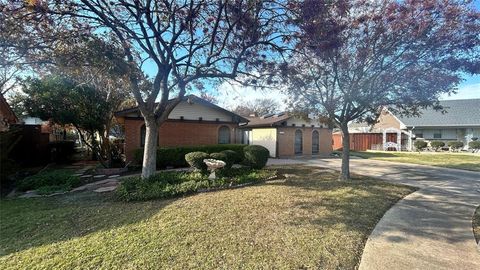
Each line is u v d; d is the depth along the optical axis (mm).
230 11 6348
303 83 7902
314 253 3379
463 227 4336
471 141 23016
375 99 7316
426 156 18141
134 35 6648
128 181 7215
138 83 7695
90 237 3936
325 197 6246
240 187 7461
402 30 6238
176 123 13773
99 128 11789
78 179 8383
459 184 8141
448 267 3025
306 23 5516
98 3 6352
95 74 7680
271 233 4027
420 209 5367
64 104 11211
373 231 4148
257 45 7016
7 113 12195
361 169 11750
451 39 5926
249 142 20844
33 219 4852
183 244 3631
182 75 8117
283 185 7734
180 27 6867
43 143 13812
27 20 5469
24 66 6676
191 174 8102
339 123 8750
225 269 2979
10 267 3086
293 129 19109
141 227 4312
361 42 6938
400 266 3051
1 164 7734
